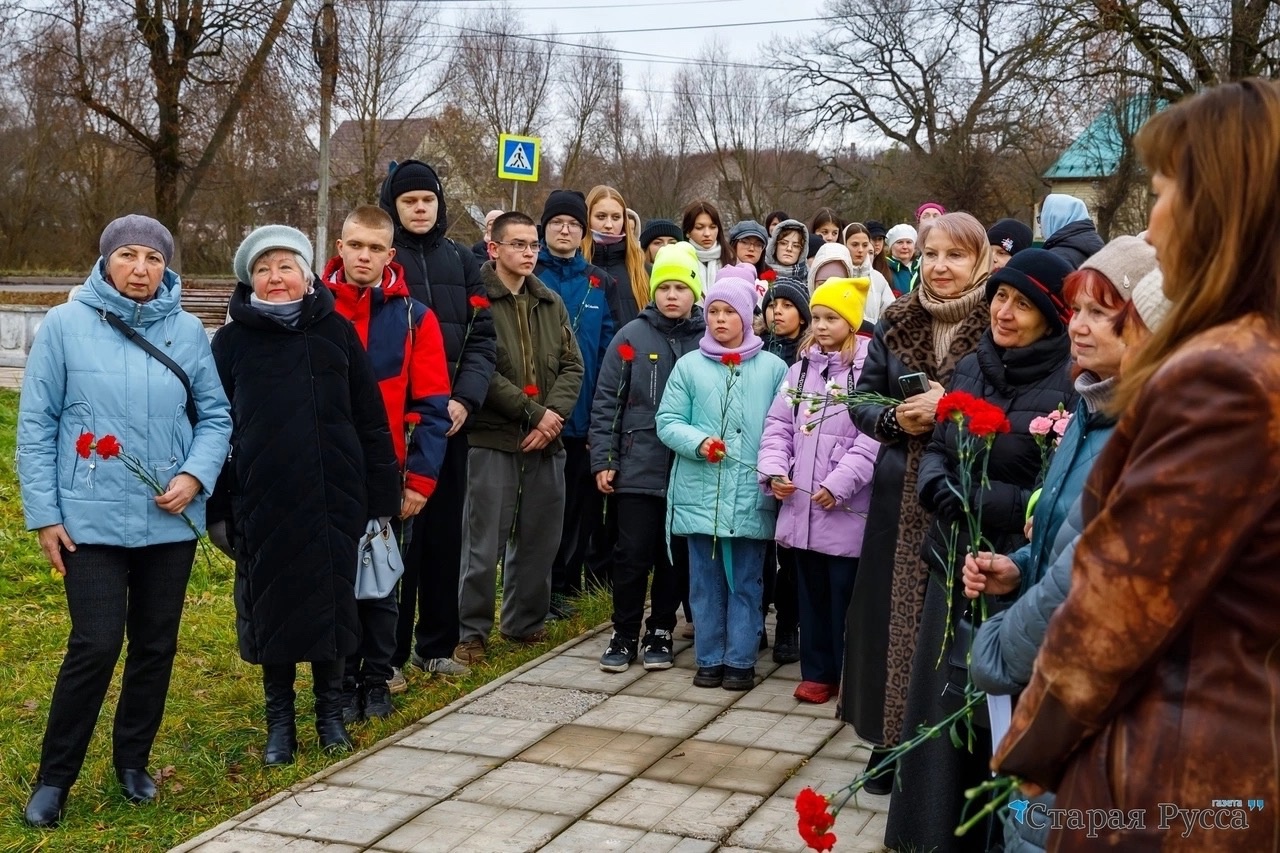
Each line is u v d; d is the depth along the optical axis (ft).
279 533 14.97
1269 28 64.13
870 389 15.02
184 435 14.15
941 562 12.46
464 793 14.55
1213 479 5.43
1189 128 5.98
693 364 18.88
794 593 19.90
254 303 15.16
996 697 9.02
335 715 16.01
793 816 13.91
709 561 18.63
